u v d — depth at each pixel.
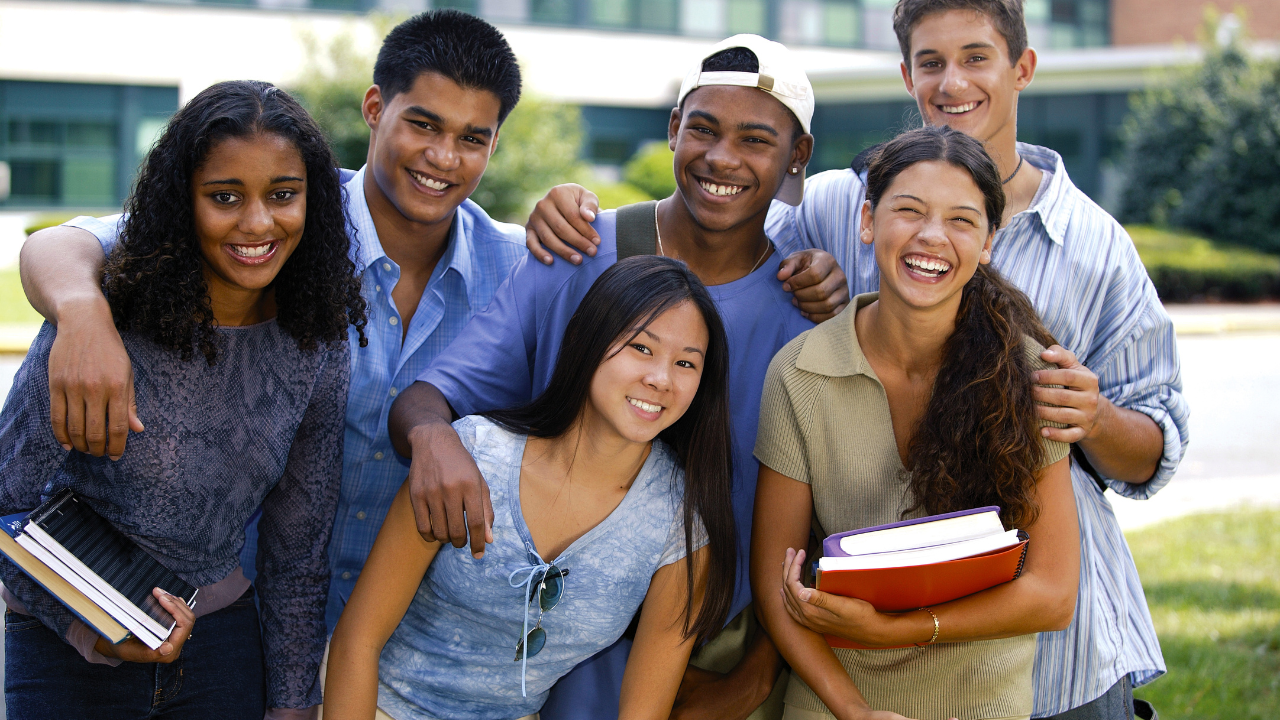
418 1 18.47
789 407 2.38
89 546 2.03
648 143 20.56
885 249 2.22
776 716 2.67
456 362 2.62
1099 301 2.67
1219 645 4.54
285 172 2.06
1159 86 19.78
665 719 2.32
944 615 2.15
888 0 21.36
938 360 2.33
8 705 2.13
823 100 20.02
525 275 2.72
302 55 17.64
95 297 1.97
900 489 2.34
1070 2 24.16
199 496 2.21
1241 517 6.62
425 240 2.87
